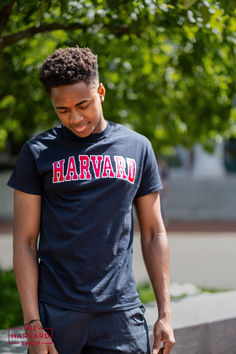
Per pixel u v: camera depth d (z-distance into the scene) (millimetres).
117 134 1781
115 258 1667
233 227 14398
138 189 1818
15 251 1681
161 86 5023
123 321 1652
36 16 2893
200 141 5711
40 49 4406
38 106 4781
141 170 1787
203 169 19578
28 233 1709
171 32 3662
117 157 1732
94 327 1626
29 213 1708
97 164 1700
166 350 1713
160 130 5609
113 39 4172
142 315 1750
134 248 9156
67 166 1688
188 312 3000
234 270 7102
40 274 1700
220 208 17531
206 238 11297
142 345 1706
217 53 3951
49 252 1678
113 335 1638
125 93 5051
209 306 3156
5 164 14836
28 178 1708
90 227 1636
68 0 2951
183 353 2676
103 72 4418
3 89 4363
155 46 4438
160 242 1798
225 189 17859
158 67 4801
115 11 3168
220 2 2854
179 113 5379
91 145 1722
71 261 1636
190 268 7262
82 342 1621
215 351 2842
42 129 5367
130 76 4984
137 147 1795
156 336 1713
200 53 3682
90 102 1610
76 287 1620
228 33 3496
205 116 5148
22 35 3412
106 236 1648
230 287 5910
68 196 1673
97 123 1710
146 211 1829
